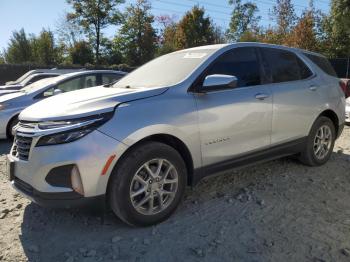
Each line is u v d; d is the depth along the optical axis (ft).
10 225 13.00
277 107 15.92
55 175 11.37
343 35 113.70
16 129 12.64
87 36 153.99
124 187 11.76
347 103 29.94
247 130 14.84
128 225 12.70
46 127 11.53
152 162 12.37
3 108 26.76
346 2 89.04
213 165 13.99
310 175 17.48
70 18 152.15
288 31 129.39
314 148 18.34
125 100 12.25
